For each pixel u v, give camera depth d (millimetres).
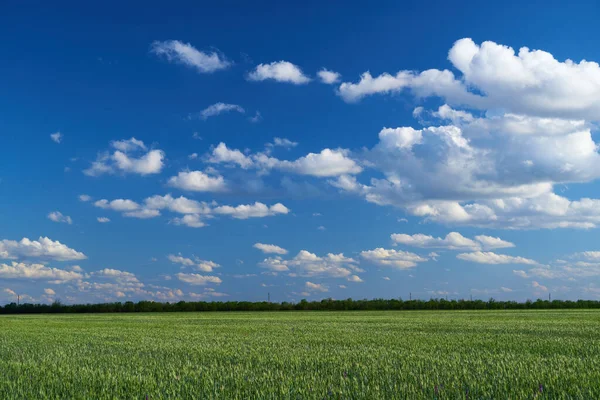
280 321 39250
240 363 10664
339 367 9555
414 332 22078
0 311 104312
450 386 7070
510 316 44844
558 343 14820
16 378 8906
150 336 21469
